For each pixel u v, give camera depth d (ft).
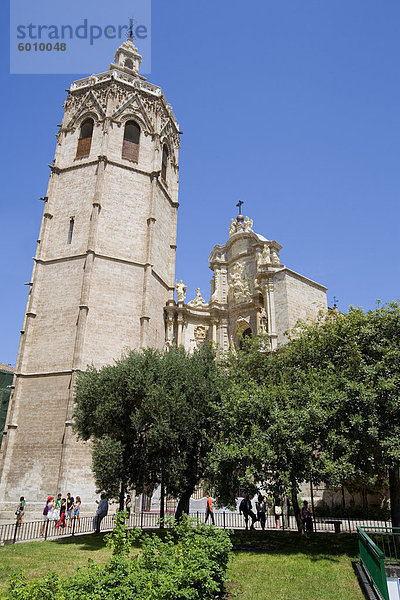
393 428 62.13
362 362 68.39
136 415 73.46
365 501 112.98
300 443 56.85
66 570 49.32
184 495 76.13
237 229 169.78
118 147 143.84
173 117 170.19
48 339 122.62
